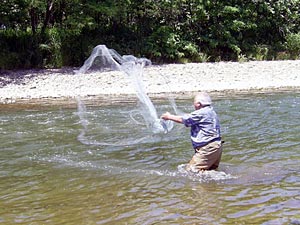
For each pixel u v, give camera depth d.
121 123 11.32
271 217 5.25
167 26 25.36
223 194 6.07
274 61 24.80
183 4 26.44
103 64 21.33
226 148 8.58
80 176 7.02
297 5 28.09
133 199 5.96
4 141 9.48
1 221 5.30
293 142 8.97
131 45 24.52
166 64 23.59
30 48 23.00
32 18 23.86
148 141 9.34
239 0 27.30
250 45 26.91
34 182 6.76
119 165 7.62
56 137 9.83
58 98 16.47
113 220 5.27
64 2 24.11
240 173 7.02
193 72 21.17
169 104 14.50
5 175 7.13
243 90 17.75
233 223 5.09
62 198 6.05
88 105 14.55
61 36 23.52
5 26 24.03
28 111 13.49
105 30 25.19
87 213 5.50
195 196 6.02
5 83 19.16
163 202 5.82
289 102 14.24
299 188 6.26
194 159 7.22
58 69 22.44
